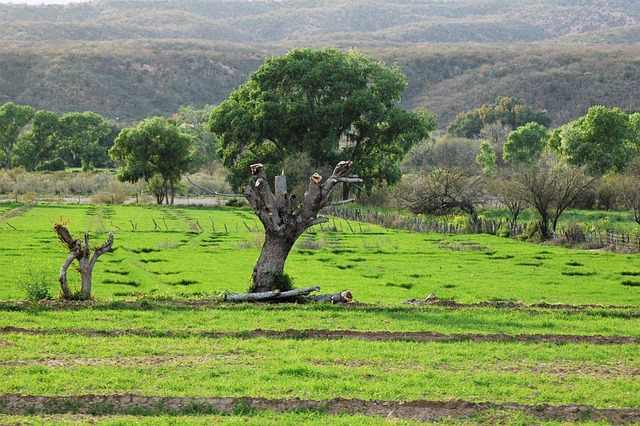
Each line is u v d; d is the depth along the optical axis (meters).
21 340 19.03
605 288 33.59
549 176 60.97
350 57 95.31
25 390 15.02
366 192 91.81
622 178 75.38
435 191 70.50
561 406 14.60
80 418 13.80
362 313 23.64
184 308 23.78
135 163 96.06
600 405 14.86
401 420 13.91
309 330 20.66
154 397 14.70
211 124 93.00
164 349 18.56
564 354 18.88
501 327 22.11
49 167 141.25
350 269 39.72
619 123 91.88
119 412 14.20
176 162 96.44
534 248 51.69
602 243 53.91
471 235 61.75
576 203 83.19
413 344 19.56
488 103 191.75
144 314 22.70
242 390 15.34
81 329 20.39
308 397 14.94
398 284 34.31
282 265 25.84
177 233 57.62
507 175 69.06
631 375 17.17
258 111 88.56
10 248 44.38
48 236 51.75
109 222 65.75
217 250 46.94
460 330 21.44
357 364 17.56
